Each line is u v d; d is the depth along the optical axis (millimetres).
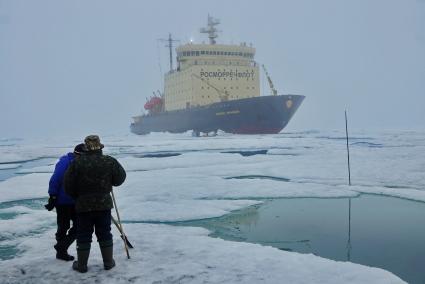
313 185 13867
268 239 7594
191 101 62844
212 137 57938
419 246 7004
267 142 42531
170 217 9492
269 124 60156
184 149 38406
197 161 24594
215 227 8617
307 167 19234
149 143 49719
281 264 5348
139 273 4973
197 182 14992
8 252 6504
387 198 11828
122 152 38531
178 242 6531
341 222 8891
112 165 5129
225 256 5699
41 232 8055
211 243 6477
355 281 4742
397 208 10344
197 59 63500
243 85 63156
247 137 55594
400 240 7410
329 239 7543
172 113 69500
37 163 31766
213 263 5367
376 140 48406
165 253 5844
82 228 5035
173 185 14367
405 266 5980
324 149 32719
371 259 6340
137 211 10102
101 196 5012
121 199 11922
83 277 4867
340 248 6953
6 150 47031
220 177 17438
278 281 4715
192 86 62000
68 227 5547
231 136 59375
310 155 26641
